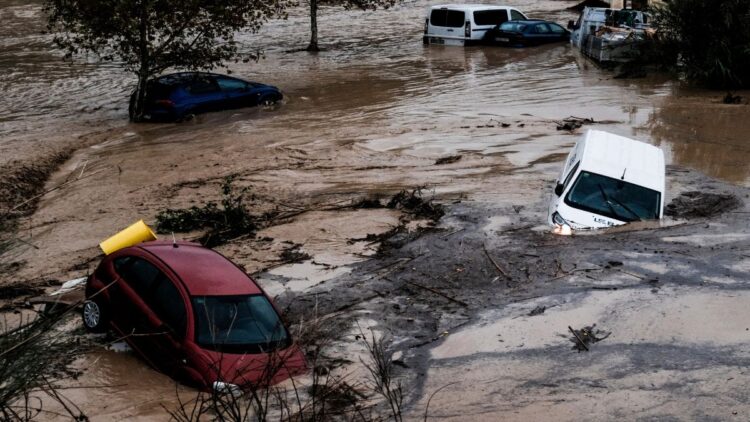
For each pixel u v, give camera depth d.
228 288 9.73
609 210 13.88
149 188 17.22
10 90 27.86
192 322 9.23
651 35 29.25
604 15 34.47
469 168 18.25
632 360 9.51
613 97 25.41
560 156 18.98
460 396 8.84
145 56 23.78
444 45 36.44
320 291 11.79
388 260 12.95
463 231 14.10
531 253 12.84
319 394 8.76
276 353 8.80
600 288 11.46
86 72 30.59
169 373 9.21
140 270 10.12
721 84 26.66
